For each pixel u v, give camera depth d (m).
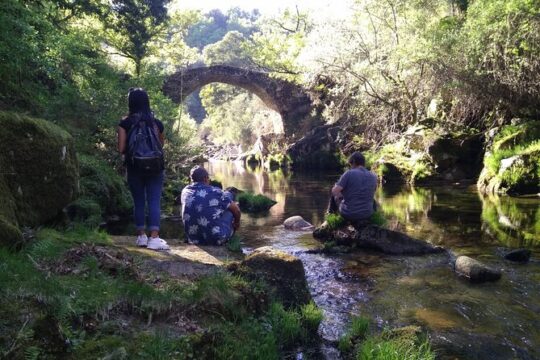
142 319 3.07
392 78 17.92
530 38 13.41
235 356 2.97
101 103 11.25
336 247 6.59
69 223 5.61
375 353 3.30
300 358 3.39
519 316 4.20
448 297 4.66
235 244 5.23
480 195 12.50
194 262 4.28
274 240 7.30
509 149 13.68
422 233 7.72
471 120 17.48
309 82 24.95
